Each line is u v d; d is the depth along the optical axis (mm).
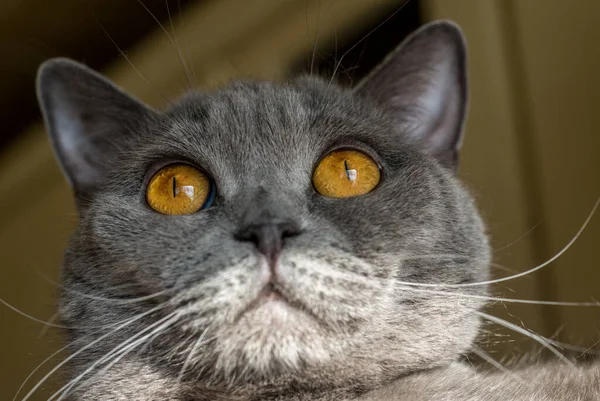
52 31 598
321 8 526
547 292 467
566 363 385
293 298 324
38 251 677
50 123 423
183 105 398
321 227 334
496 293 395
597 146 466
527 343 447
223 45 585
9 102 676
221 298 324
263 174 352
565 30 478
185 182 357
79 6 571
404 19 522
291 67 563
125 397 352
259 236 326
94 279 359
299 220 333
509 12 493
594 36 470
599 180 464
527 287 467
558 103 477
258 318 323
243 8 583
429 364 358
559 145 476
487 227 415
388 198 354
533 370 381
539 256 473
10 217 708
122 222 356
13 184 703
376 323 339
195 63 588
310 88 400
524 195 483
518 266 472
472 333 370
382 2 518
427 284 343
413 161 372
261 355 324
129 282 350
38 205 689
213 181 356
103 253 357
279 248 325
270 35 576
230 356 325
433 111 426
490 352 395
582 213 467
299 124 365
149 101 596
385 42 522
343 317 330
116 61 625
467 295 357
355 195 353
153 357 347
